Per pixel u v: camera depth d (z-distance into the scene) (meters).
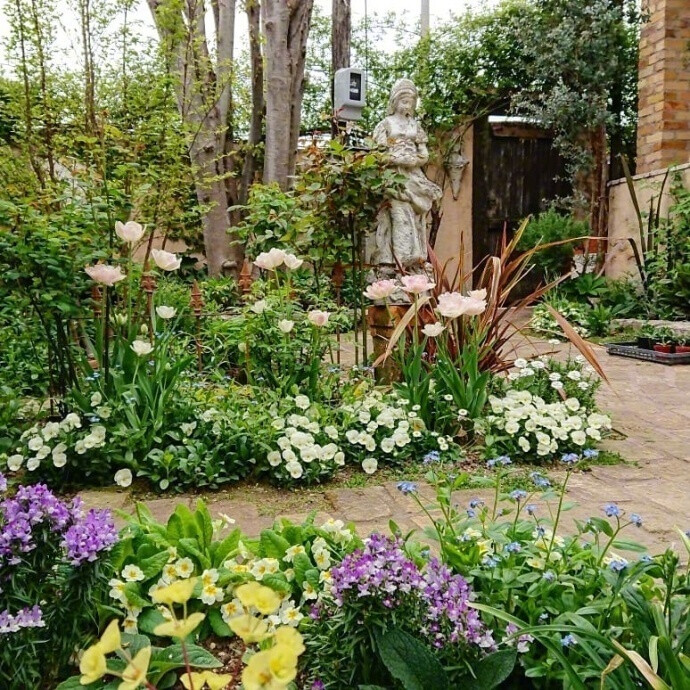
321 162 4.55
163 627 0.92
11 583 1.44
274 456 3.07
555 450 3.37
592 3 9.48
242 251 7.69
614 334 7.82
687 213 7.86
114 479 3.06
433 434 3.49
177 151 5.88
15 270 3.23
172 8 6.02
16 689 1.46
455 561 1.71
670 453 3.58
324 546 1.84
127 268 3.62
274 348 4.05
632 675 1.35
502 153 10.74
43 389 4.28
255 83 8.31
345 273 5.12
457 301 3.53
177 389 3.45
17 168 5.39
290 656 0.90
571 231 9.41
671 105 9.00
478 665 1.38
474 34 10.33
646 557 1.58
